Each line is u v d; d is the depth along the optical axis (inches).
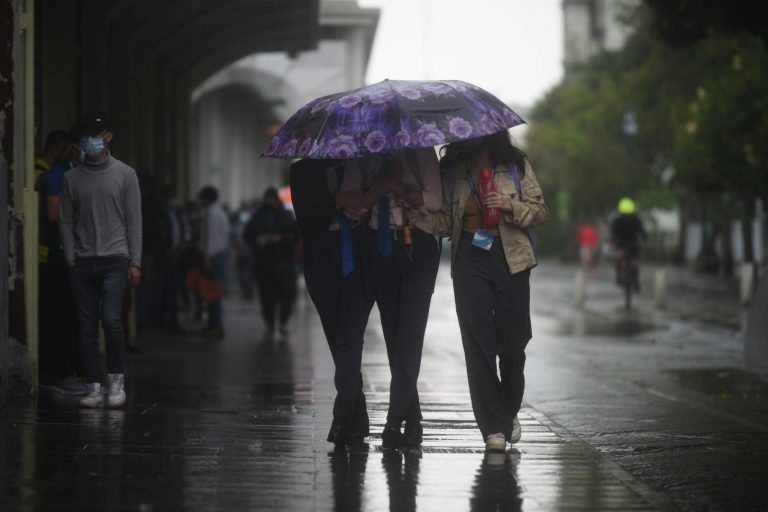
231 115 3690.9
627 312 1822.1
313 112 537.0
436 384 826.2
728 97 2381.9
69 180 666.8
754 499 476.7
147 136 1541.6
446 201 545.6
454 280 548.7
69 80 1117.1
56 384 765.3
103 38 1246.3
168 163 1745.8
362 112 520.7
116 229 667.4
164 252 1229.7
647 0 1418.6
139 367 924.6
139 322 1251.2
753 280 1910.7
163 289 1252.5
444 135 513.7
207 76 1919.3
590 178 4439.0
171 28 1533.0
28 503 434.6
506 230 542.9
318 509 434.3
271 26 1654.8
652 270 3870.6
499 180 543.8
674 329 1470.2
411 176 535.5
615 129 4101.9
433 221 540.7
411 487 472.7
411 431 557.6
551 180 4751.5
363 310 545.0
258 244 1293.1
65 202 669.3
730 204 3137.3
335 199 533.6
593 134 4404.5
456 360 1009.5
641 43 3602.4
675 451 582.6
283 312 1293.1
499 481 487.2
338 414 547.5
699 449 588.1
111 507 431.5
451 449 559.2
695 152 2456.9
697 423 673.0
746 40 2497.5
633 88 3169.3
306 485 473.1
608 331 1437.0
